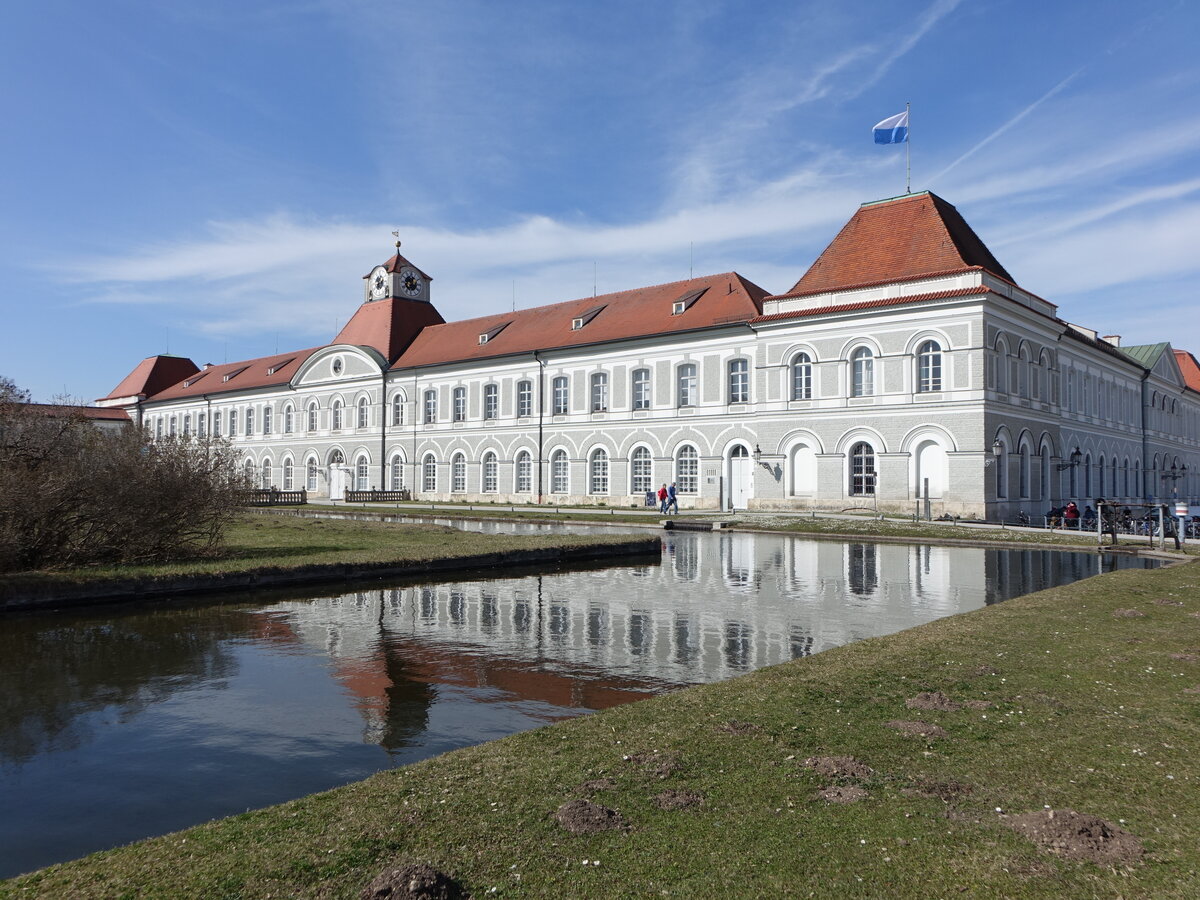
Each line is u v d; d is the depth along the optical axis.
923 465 38.72
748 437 45.06
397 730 8.16
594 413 52.25
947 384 37.94
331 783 6.79
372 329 67.75
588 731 6.98
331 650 11.73
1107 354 54.56
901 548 27.86
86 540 18.41
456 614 14.62
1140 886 4.31
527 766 6.09
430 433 62.06
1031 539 29.20
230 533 28.33
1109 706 7.55
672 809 5.28
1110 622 11.84
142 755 7.50
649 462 49.75
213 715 8.69
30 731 8.19
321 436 70.12
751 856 4.63
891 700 7.80
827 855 4.65
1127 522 33.75
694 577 19.91
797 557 24.78
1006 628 11.48
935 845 4.77
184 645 12.04
